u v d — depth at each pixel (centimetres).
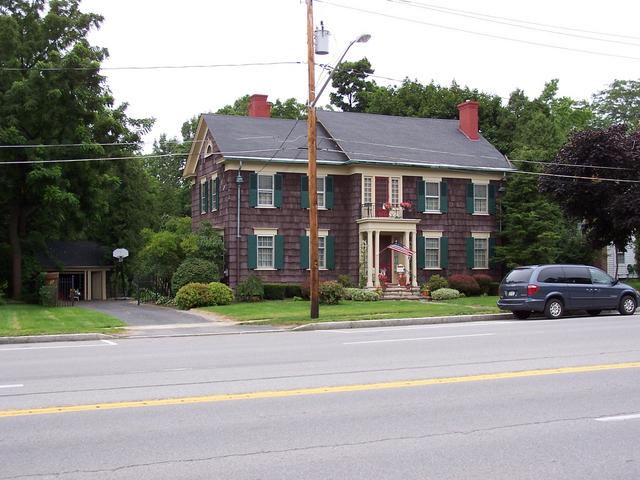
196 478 615
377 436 754
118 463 662
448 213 3834
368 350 1473
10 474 630
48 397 980
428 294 3562
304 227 3609
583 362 1257
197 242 3428
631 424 805
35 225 4247
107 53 3981
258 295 3344
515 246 3775
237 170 3484
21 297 3884
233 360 1354
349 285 3522
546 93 6181
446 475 622
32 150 3447
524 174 3781
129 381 1110
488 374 1138
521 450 700
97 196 3903
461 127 4266
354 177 3647
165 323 2408
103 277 5034
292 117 6353
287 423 814
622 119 7144
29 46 3769
